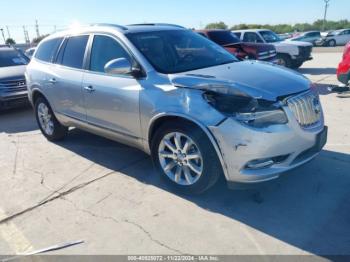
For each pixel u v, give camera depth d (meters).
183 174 3.59
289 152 3.10
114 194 3.71
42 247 2.92
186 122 3.29
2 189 4.00
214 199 3.49
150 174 4.15
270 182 3.11
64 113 4.94
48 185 4.03
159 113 3.42
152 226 3.10
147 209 3.38
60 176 4.26
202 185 3.36
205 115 3.09
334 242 2.76
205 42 4.56
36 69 5.35
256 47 10.54
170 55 3.93
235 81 3.22
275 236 2.87
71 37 4.80
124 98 3.79
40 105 5.55
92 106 4.30
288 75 3.53
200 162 3.34
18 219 3.35
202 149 3.21
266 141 2.94
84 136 5.77
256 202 3.39
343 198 3.38
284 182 3.73
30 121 7.25
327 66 14.52
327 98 7.59
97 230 3.10
